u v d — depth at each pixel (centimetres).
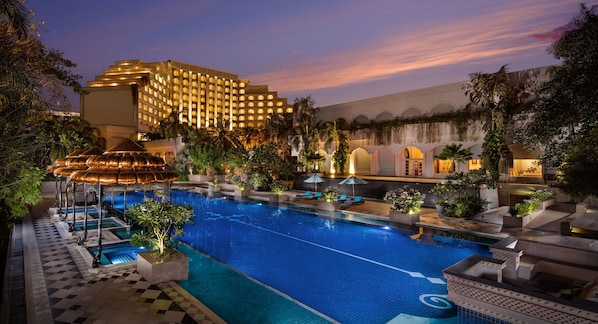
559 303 528
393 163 3253
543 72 2138
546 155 745
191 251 1130
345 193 2742
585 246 1044
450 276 661
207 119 12312
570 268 865
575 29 652
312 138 3281
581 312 508
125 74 8656
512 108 2053
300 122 3506
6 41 755
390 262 1069
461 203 1644
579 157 501
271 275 952
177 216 869
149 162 976
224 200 2627
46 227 1448
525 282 831
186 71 11912
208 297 770
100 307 685
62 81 1027
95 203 2128
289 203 2295
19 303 704
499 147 2014
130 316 646
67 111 945
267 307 722
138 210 886
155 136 6606
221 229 1588
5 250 988
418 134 2739
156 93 9331
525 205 1534
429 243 1299
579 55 651
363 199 2367
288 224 1705
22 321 627
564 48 671
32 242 1201
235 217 1909
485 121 2188
